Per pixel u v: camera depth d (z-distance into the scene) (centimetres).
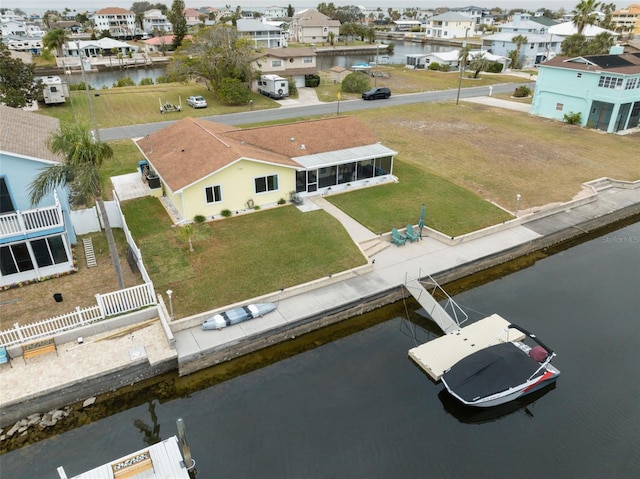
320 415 1809
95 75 10212
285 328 2197
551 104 5825
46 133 2894
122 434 1739
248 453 1647
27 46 12769
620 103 5059
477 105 6581
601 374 2048
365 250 2839
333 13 18788
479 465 1634
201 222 3078
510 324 2261
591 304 2538
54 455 1661
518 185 3806
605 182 3938
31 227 2355
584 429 1789
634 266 2931
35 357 1964
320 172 3475
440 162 4284
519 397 1906
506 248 2927
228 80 6344
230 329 2150
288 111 6100
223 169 3000
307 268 2598
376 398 1898
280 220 3120
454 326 2255
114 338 2081
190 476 1559
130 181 3769
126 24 16912
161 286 2416
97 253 2738
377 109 6253
